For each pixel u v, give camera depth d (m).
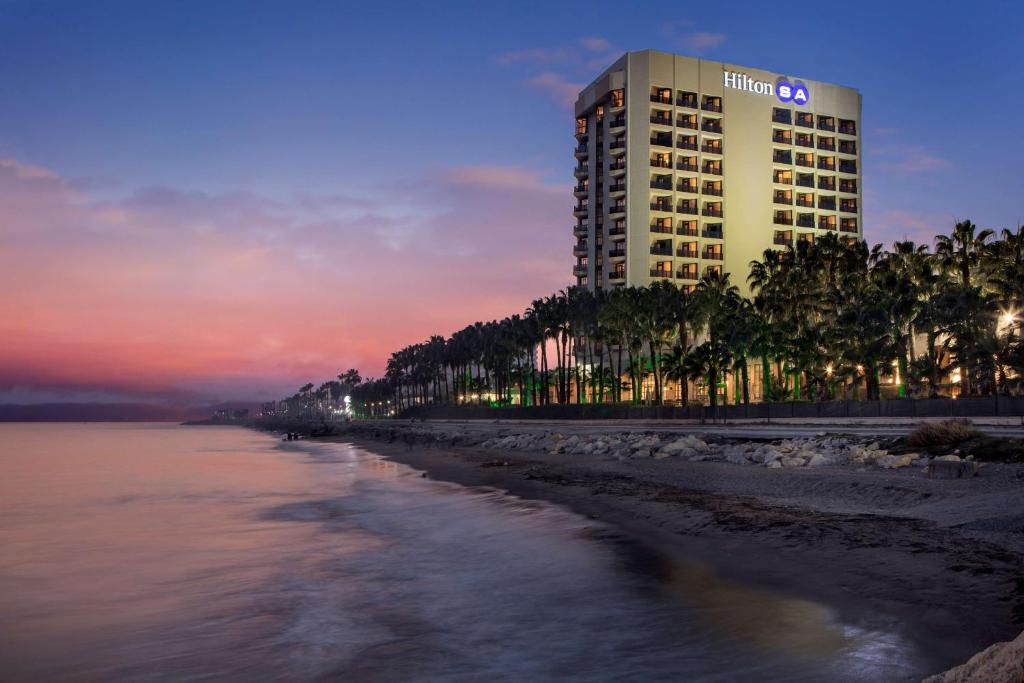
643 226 128.00
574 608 12.05
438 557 17.53
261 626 11.96
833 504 20.09
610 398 125.62
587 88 141.25
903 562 12.76
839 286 80.88
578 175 142.38
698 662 9.06
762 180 136.50
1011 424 43.91
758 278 90.81
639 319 96.50
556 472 37.03
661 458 39.41
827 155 144.25
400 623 11.76
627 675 8.75
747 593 12.21
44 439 161.25
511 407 123.94
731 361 87.69
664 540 17.42
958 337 62.03
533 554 17.05
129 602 14.01
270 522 24.97
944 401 53.31
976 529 14.73
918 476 23.05
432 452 67.06
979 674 6.14
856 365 72.12
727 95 135.62
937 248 70.94
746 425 67.25
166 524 24.89
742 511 19.72
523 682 8.75
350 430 156.75
